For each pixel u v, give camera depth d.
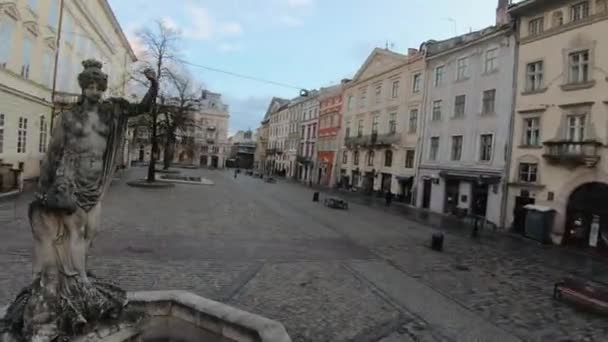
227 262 10.07
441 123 29.31
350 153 43.72
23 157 21.97
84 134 3.50
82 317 3.52
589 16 18.78
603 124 17.86
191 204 20.73
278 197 29.38
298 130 63.22
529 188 21.16
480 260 13.36
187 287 7.89
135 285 7.69
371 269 10.73
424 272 10.92
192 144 53.44
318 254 12.02
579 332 7.21
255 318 4.61
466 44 26.92
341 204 25.72
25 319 3.38
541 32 21.28
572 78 19.69
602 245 17.56
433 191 29.36
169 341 4.84
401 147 33.97
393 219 22.89
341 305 7.71
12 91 20.06
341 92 47.44
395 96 36.03
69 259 3.56
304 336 6.20
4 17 19.11
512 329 7.18
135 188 26.06
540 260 14.53
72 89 28.92
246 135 109.25
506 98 23.39
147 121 29.47
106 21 37.72
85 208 3.55
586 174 18.23
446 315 7.63
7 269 7.77
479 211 24.98
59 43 25.86
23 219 12.74
